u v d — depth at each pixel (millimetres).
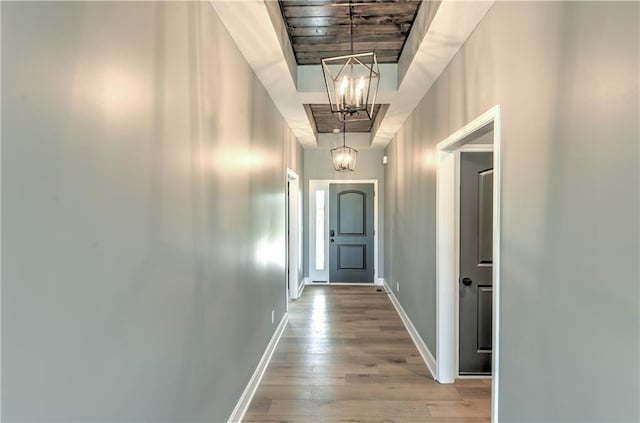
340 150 4945
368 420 2178
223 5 1685
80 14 840
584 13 1018
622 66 883
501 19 1544
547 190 1200
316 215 6180
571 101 1076
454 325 2670
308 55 2797
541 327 1242
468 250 2756
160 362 1226
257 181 2619
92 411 889
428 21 1893
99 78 906
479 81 1785
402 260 4203
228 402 1982
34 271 724
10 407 681
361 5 2098
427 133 2951
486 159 2734
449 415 2230
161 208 1223
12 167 675
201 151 1572
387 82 2938
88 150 868
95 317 897
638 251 838
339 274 6184
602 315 955
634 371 854
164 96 1245
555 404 1162
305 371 2828
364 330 3793
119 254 990
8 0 667
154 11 1180
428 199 2936
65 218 798
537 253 1263
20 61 689
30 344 718
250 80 2406
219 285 1812
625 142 874
